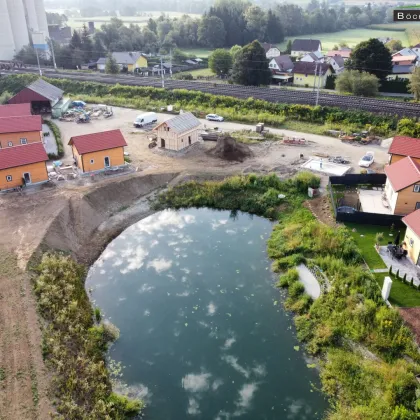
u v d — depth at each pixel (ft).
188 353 91.15
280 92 269.23
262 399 80.59
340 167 169.07
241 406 79.36
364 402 76.64
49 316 92.79
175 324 98.89
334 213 135.33
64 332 88.99
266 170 167.22
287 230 130.62
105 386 80.23
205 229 138.10
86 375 80.74
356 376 81.41
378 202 143.43
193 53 474.49
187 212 148.77
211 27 498.69
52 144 193.98
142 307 104.01
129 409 77.87
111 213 143.64
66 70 372.79
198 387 83.30
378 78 282.15
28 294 97.09
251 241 131.34
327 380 82.84
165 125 183.62
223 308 103.71
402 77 313.73
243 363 88.43
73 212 134.62
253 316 101.09
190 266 119.34
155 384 84.02
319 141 199.21
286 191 153.28
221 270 117.60
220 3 646.74
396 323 89.76
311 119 226.79
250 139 199.31
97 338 91.40
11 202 137.28
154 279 113.91
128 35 473.67
